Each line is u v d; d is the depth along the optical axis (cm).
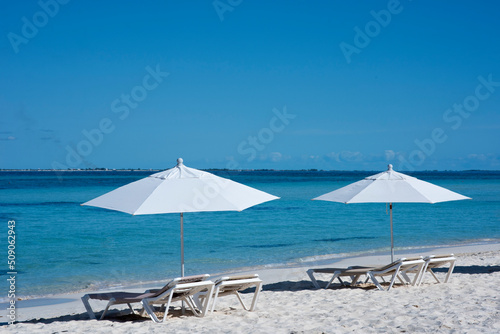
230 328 576
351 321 589
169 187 649
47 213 2650
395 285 883
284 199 3791
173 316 684
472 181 8512
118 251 1537
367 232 1969
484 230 2014
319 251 1531
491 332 511
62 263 1347
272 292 862
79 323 655
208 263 1345
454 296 730
